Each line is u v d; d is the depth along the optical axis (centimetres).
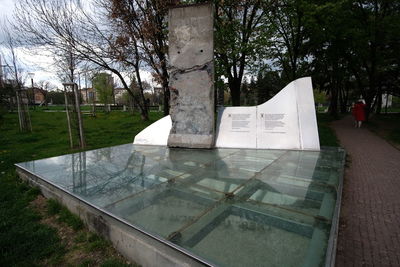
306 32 1405
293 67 1425
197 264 195
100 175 423
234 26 1174
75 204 333
